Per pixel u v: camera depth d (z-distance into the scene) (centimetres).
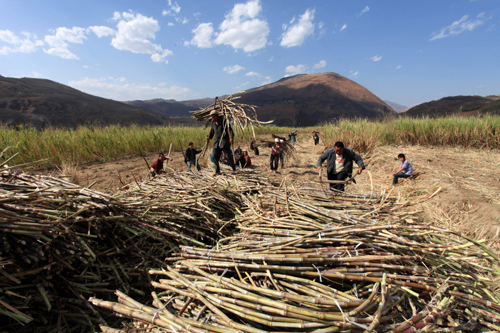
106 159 1045
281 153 955
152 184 443
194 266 232
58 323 200
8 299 188
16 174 304
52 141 934
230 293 192
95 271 242
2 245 188
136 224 280
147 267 258
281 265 214
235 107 490
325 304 173
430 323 172
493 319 188
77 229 242
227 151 526
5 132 884
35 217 214
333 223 262
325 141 1355
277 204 338
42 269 197
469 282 219
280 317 169
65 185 291
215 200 400
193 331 173
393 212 288
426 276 207
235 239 283
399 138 1212
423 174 682
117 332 193
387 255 213
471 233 395
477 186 567
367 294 194
